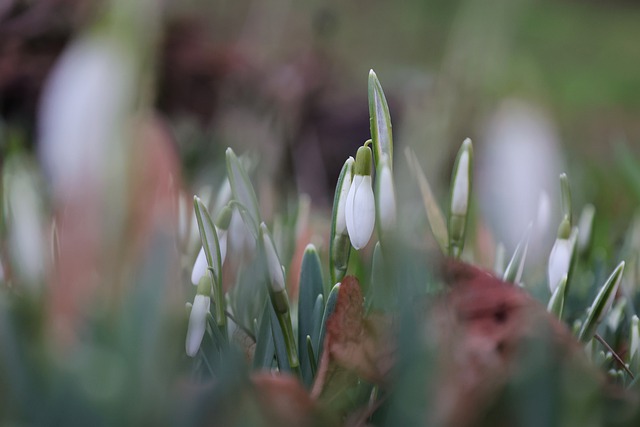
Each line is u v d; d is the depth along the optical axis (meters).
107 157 0.53
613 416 0.48
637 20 3.26
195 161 1.26
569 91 2.67
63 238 0.52
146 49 0.55
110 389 0.46
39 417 0.46
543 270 0.65
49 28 1.37
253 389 0.47
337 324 0.50
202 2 1.74
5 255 0.61
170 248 0.48
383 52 1.61
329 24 1.62
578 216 1.00
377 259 0.53
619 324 0.60
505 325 0.49
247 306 0.59
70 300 0.50
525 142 0.87
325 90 1.56
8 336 0.47
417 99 0.99
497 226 0.84
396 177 0.60
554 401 0.47
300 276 0.55
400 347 0.48
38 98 1.35
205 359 0.53
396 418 0.48
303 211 0.69
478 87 0.80
